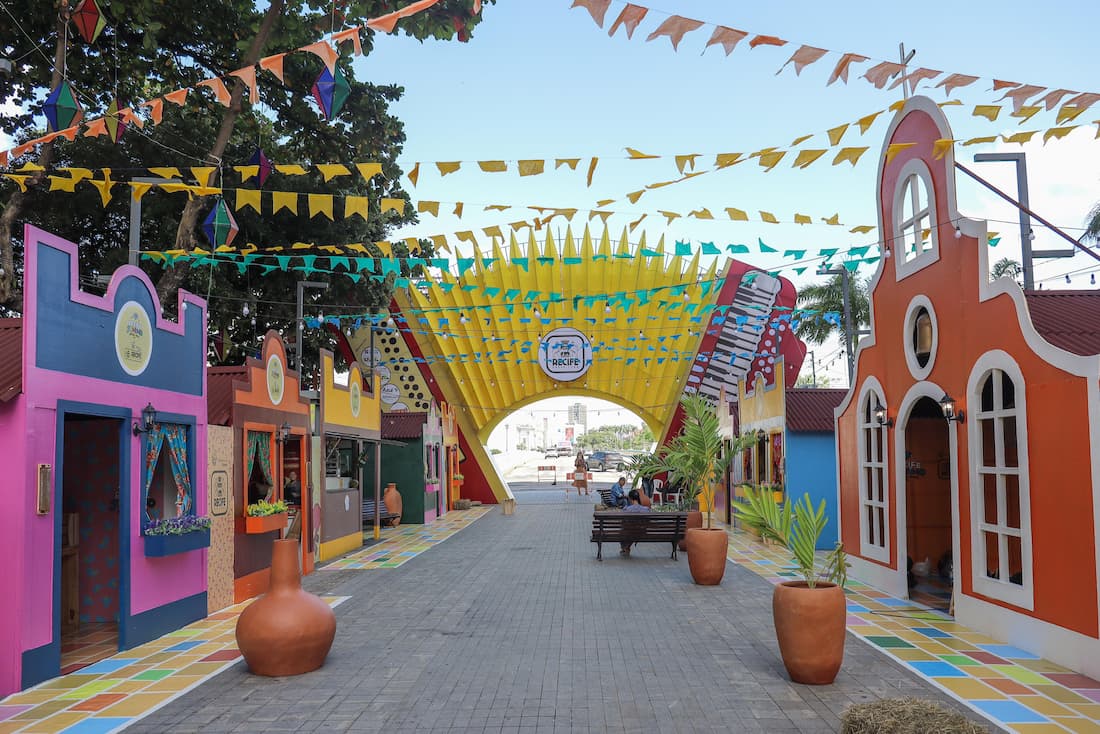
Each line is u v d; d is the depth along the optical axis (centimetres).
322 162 2067
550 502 3269
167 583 949
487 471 3191
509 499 2750
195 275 2019
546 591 1209
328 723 619
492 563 1528
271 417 1294
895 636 880
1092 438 704
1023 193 1351
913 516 1287
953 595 966
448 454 2948
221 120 1983
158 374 952
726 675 741
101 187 957
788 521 750
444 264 1390
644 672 754
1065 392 743
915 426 1298
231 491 1135
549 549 1742
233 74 661
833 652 700
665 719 620
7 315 1981
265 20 1658
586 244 2983
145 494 913
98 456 1016
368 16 1446
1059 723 594
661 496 2434
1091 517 706
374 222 2262
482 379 3142
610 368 3069
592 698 675
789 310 2970
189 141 1888
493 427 3219
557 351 3019
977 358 905
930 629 913
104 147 1841
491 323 3052
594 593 1188
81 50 1714
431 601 1134
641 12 562
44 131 1923
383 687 713
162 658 827
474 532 2131
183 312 1016
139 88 1891
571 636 908
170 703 673
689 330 2995
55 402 766
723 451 2384
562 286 3016
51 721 630
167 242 1952
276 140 2203
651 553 1672
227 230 1050
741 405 2267
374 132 1939
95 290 2133
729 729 595
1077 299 1020
